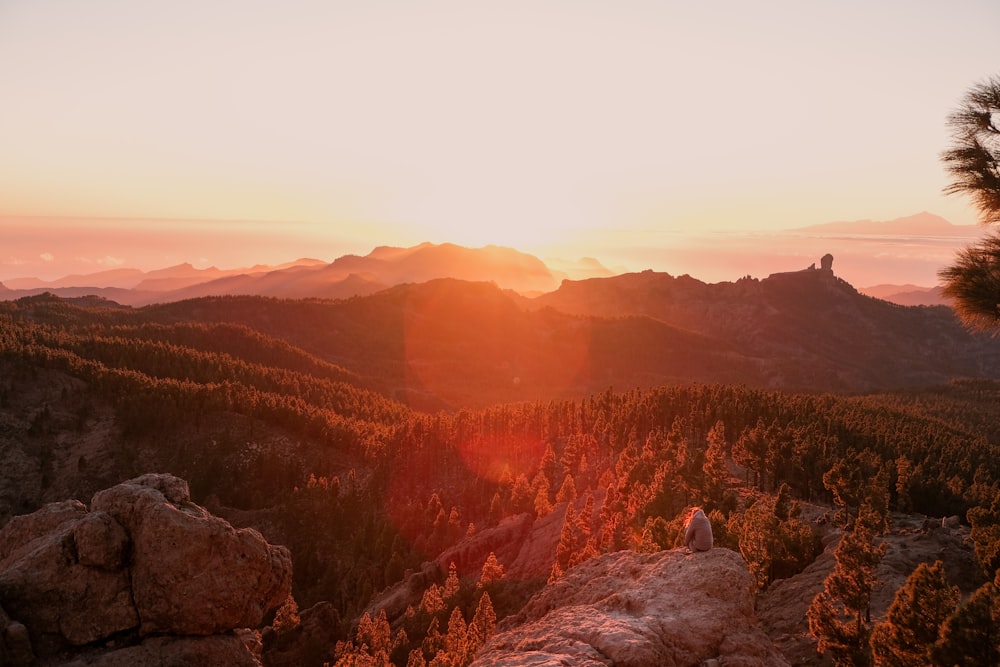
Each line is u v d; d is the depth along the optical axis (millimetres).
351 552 120688
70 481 149125
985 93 15227
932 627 25750
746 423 128125
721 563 16969
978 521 50656
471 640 50500
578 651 13898
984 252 15273
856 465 92062
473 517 133625
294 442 169000
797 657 38562
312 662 79125
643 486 77062
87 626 16141
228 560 17172
